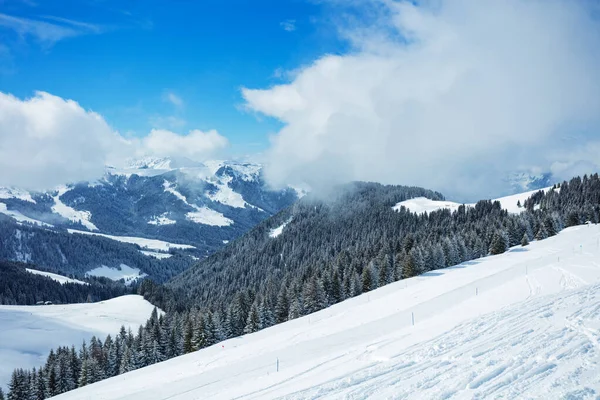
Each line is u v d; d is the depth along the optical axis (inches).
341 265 3976.4
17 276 7514.8
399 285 3043.8
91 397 1600.6
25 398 2768.2
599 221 4633.4
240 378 1028.5
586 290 1136.8
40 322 4667.8
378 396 533.3
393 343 978.1
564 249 3061.0
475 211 6077.8
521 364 561.3
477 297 1611.7
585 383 466.3
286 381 820.0
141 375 1889.8
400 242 4365.2
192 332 2994.6
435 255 3543.3
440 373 585.9
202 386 1040.2
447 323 1122.7
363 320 2044.8
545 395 443.5
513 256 3380.9
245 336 2405.3
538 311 940.6
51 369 2844.5
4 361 3617.1
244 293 3651.6
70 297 7431.1
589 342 629.9
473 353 658.2
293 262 6830.7
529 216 4542.3
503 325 853.8
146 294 6048.2
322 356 1079.0
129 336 3380.9
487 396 461.4
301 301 3218.5
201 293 6948.8
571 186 6368.1
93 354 3152.1
